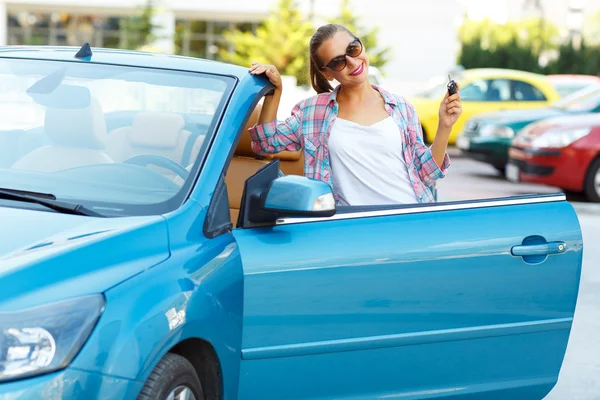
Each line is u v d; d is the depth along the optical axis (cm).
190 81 392
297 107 452
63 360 273
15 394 264
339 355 364
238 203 503
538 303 397
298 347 355
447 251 380
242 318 346
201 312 316
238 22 3453
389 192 431
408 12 3388
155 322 296
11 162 369
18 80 398
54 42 3419
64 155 369
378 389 375
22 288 279
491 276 387
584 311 725
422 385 382
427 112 1953
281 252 353
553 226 401
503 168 1625
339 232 367
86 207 337
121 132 376
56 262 289
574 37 5062
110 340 283
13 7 3303
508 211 398
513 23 4856
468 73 2066
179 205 343
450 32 3400
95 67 402
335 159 436
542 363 403
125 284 296
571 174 1329
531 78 2033
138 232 317
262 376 353
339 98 442
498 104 2003
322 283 357
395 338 372
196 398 334
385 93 438
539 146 1346
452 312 381
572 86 2286
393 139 431
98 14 3372
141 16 3152
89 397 275
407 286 372
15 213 324
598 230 1099
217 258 335
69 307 280
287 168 539
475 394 392
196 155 364
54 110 384
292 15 3247
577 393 543
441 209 389
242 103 386
